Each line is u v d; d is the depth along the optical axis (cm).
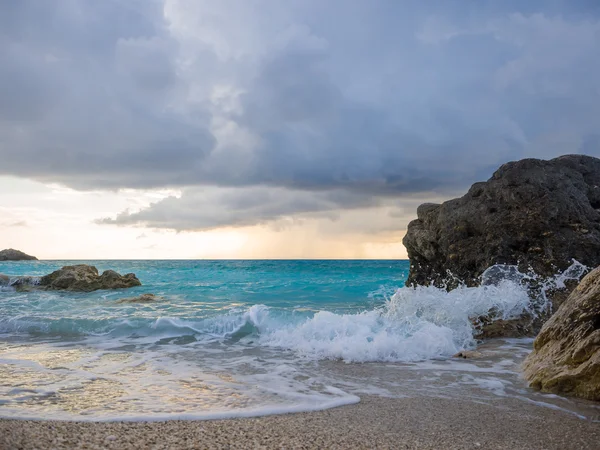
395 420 488
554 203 1202
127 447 385
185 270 3647
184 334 1032
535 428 468
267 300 1653
